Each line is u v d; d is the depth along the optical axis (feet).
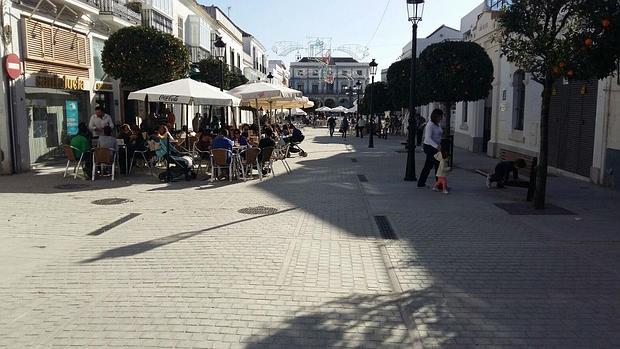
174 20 90.94
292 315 14.58
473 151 74.13
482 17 69.67
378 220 27.02
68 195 34.40
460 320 14.37
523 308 15.24
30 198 33.04
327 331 13.57
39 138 50.26
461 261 19.84
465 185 39.52
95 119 46.29
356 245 22.08
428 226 25.66
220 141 42.14
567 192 35.81
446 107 50.16
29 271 18.45
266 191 36.78
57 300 15.69
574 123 43.39
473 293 16.44
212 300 15.66
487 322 14.24
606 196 34.14
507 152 59.26
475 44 49.24
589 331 13.69
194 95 42.91
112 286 16.89
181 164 42.22
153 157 46.93
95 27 60.18
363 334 13.43
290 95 54.60
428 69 49.08
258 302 15.53
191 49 101.91
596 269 18.85
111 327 13.73
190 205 31.19
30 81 46.98
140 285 16.97
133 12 68.28
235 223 26.18
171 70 51.31
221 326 13.82
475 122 73.82
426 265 19.33
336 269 18.80
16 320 14.21
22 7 45.83
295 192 36.37
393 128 139.13
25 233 23.89
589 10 24.73
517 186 36.40
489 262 19.69
